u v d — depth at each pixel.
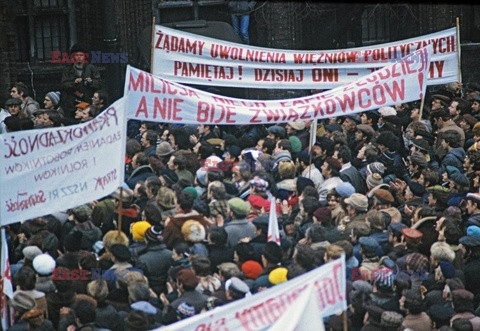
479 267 14.55
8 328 13.32
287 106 17.67
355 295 13.32
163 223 15.38
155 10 32.84
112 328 12.98
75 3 32.75
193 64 21.19
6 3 30.53
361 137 20.22
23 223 15.63
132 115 17.59
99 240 15.22
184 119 17.64
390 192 16.64
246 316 10.57
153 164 18.16
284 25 31.61
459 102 22.52
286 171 17.05
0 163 13.98
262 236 14.82
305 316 9.64
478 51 32.03
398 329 13.02
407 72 18.28
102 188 14.16
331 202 15.87
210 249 14.59
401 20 32.69
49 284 13.63
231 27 29.69
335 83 21.47
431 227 15.16
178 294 13.59
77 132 14.12
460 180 17.19
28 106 24.27
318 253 13.52
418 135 19.98
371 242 13.84
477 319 13.01
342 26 31.31
